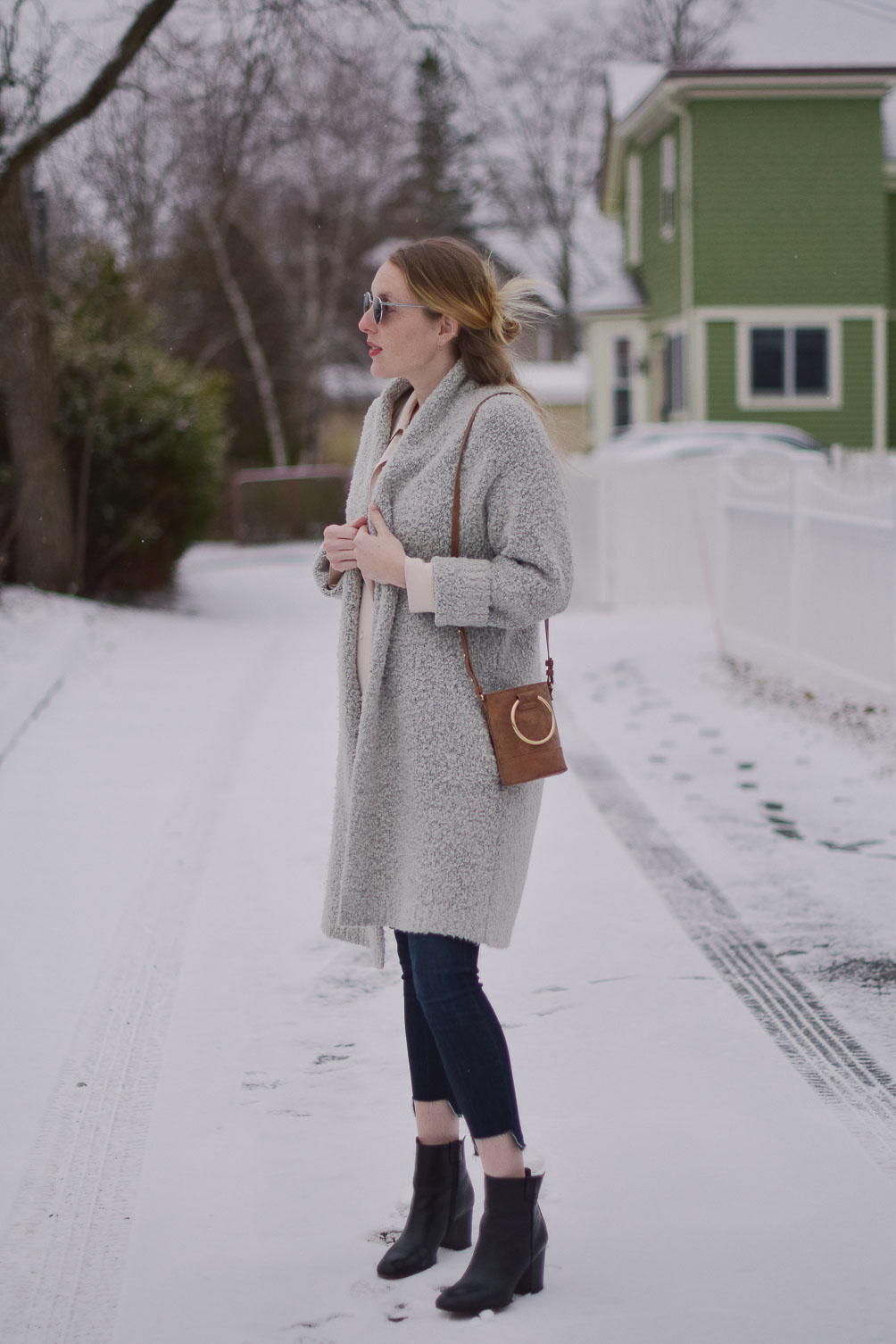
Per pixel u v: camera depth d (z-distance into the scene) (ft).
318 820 19.84
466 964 8.18
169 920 15.62
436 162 129.18
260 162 54.08
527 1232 8.07
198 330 113.80
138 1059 11.87
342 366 127.44
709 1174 9.61
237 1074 11.44
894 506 25.21
